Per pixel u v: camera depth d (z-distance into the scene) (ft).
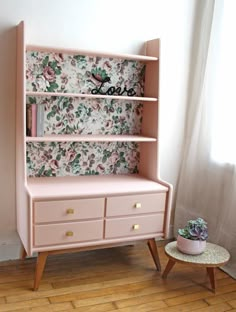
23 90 7.49
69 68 8.77
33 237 7.43
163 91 10.03
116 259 9.32
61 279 8.14
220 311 7.31
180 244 8.18
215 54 9.45
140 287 8.03
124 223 8.27
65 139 8.09
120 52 9.24
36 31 8.26
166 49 9.83
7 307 6.99
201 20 10.09
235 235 8.81
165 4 9.55
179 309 7.29
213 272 7.98
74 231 7.78
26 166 8.39
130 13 9.16
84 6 8.61
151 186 8.62
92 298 7.48
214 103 9.61
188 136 10.48
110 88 9.23
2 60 8.05
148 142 9.47
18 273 8.26
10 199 8.68
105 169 9.67
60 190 7.81
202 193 10.06
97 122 9.34
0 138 8.32
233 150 9.03
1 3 7.82
